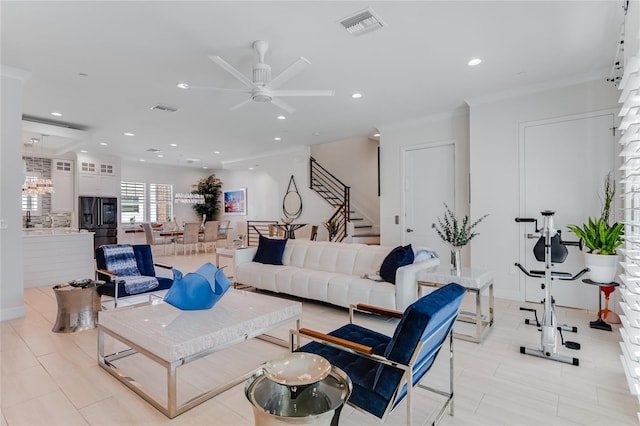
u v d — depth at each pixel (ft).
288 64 11.62
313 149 31.86
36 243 17.25
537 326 11.24
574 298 13.11
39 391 7.27
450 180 17.31
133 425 6.19
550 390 7.37
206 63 11.43
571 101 13.01
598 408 6.70
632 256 5.99
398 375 5.17
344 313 12.87
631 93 5.17
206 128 20.22
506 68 12.01
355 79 12.92
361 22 9.07
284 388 4.75
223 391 7.36
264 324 8.14
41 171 26.53
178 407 6.57
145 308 8.80
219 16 8.73
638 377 5.48
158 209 36.24
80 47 10.32
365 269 13.50
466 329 11.16
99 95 14.39
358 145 29.60
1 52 10.62
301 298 15.28
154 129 20.42
